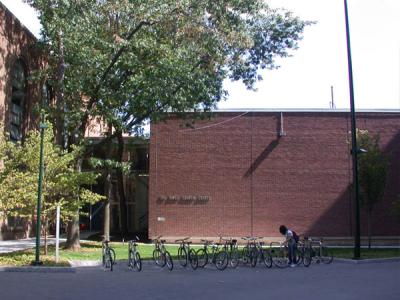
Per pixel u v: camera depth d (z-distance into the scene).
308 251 19.97
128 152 37.38
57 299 11.00
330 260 21.31
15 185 19.81
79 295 11.60
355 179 22.72
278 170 33.28
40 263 17.77
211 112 28.36
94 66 23.11
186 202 32.91
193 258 18.41
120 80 24.14
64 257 20.58
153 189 32.97
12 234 30.33
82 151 23.00
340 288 12.97
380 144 33.62
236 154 33.28
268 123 33.56
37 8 23.05
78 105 24.14
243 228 32.78
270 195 33.09
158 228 32.62
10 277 15.23
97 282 14.07
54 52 24.67
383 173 27.16
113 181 41.25
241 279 14.97
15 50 29.67
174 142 33.28
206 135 33.34
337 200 33.16
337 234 32.97
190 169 33.09
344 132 33.62
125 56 23.08
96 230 41.53
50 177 20.50
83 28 22.36
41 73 25.41
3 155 20.55
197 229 32.66
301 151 33.44
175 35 23.44
